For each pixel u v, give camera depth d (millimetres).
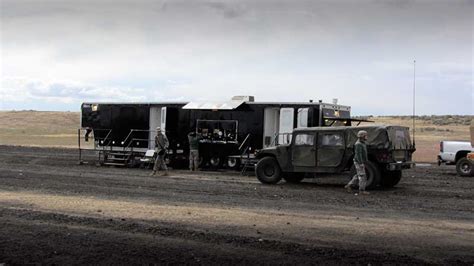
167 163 25750
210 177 21188
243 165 23750
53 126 94688
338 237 9648
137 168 25969
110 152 27312
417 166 29516
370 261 8000
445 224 11039
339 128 17641
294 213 12289
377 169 16875
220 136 24609
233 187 17672
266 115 23625
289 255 8344
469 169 23016
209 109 24438
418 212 12656
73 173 22094
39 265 7969
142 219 11273
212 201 14258
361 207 13367
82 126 28234
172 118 25656
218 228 10398
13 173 21594
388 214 12297
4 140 59344
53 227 10406
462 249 8836
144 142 26547
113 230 10156
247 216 11711
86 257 8336
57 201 13758
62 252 8609
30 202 13578
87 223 10773
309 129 18125
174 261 8094
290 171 18375
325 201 14406
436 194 16219
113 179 19734
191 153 24453
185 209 12641
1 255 8430
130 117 26938
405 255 8352
